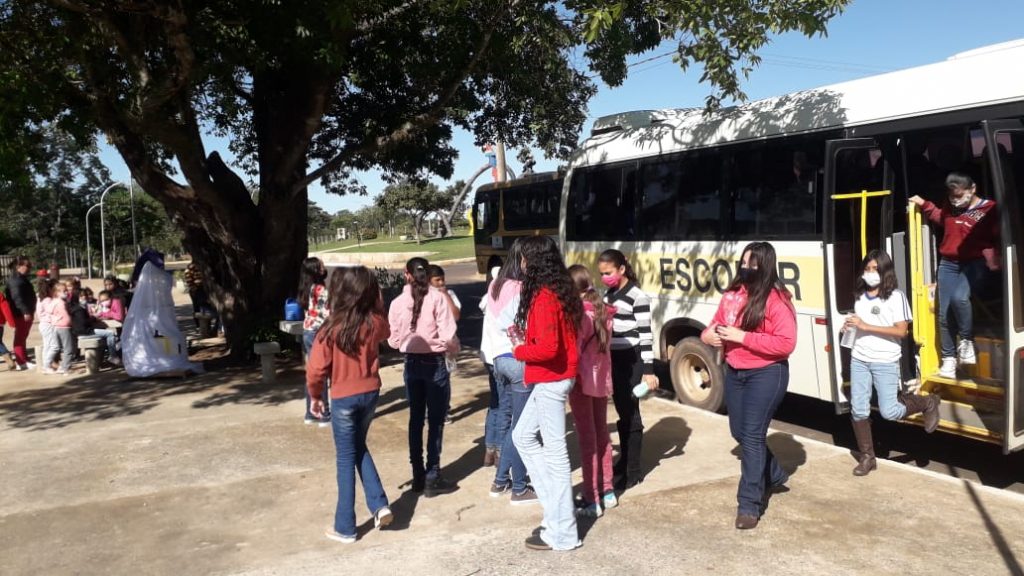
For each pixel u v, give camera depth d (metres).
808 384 6.88
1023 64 5.41
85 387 10.34
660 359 8.62
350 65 11.85
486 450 6.31
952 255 5.95
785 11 7.97
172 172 15.00
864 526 4.80
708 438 6.79
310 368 4.74
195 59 9.20
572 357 4.50
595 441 5.03
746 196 7.40
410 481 5.91
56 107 10.13
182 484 5.96
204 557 4.62
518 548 4.62
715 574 4.22
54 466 6.52
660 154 8.45
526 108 13.39
